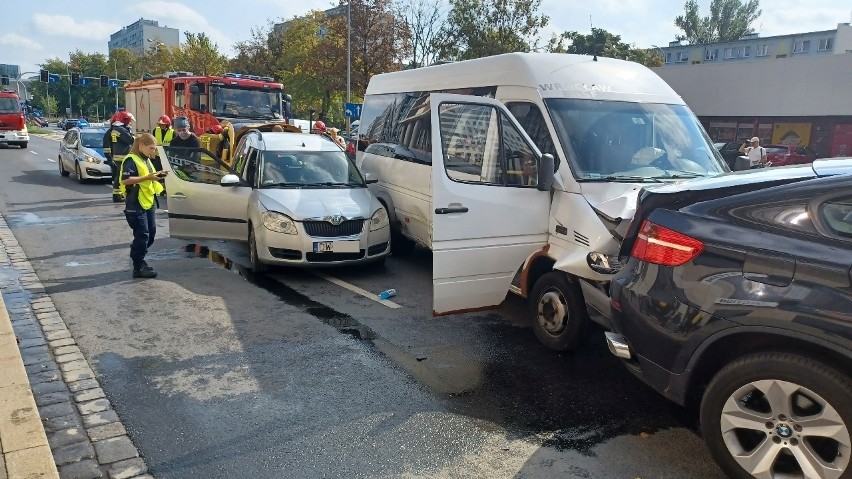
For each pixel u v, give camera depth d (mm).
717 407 3211
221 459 3502
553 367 4852
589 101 5699
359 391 4391
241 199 7969
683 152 5652
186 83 17328
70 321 5738
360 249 7477
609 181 5105
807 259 2902
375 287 7145
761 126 30156
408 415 4043
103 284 6984
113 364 4789
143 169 7078
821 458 2914
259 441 3701
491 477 3363
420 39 36875
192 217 8219
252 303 6418
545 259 5211
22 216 11336
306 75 38219
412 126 7969
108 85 54250
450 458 3543
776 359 2975
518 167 5168
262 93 17281
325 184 8117
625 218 4539
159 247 9016
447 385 4508
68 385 4398
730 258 3141
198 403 4172
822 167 3457
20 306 6133
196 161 8367
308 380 4562
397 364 4883
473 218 4926
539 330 5258
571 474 3395
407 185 7863
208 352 5070
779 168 3672
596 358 5043
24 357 4875
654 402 4258
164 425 3871
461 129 5016
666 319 3357
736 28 77375
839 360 2855
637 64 6410
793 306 2871
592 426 3926
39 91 112375
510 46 36188
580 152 5285
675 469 3449
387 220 7895
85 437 3705
